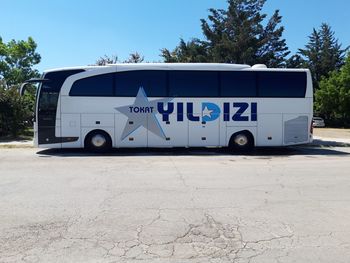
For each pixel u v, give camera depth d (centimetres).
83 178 944
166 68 1524
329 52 6869
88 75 1495
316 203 702
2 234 519
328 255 457
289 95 1566
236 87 1547
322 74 6825
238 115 1547
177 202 700
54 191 790
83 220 584
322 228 557
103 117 1500
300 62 5869
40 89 1482
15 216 604
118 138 1509
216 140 1544
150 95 1517
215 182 900
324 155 1535
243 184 877
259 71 1559
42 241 493
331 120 5856
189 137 1534
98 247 474
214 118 1540
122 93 1507
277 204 692
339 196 759
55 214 616
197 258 442
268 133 1559
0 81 2505
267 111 1558
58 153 1521
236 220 591
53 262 428
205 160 1327
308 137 1573
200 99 1534
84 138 1497
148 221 582
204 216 611
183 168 1123
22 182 889
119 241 495
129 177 962
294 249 474
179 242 493
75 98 1488
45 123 1482
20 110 2375
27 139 2216
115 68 1508
